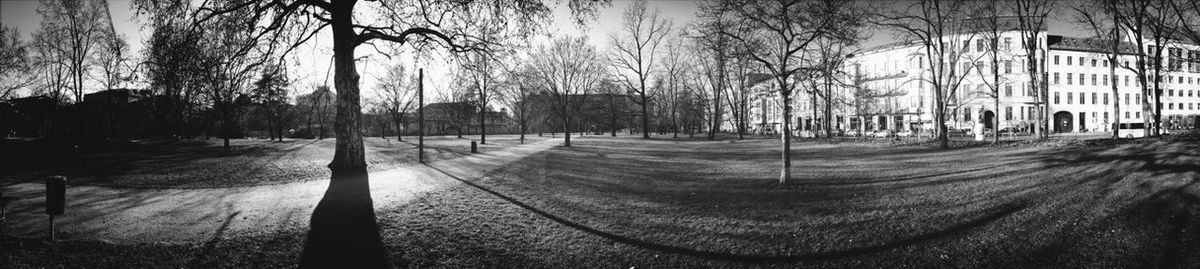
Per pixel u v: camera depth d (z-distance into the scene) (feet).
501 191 34.73
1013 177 33.96
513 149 95.25
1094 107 214.90
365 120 245.65
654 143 126.21
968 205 24.85
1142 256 16.67
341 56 46.73
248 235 21.35
